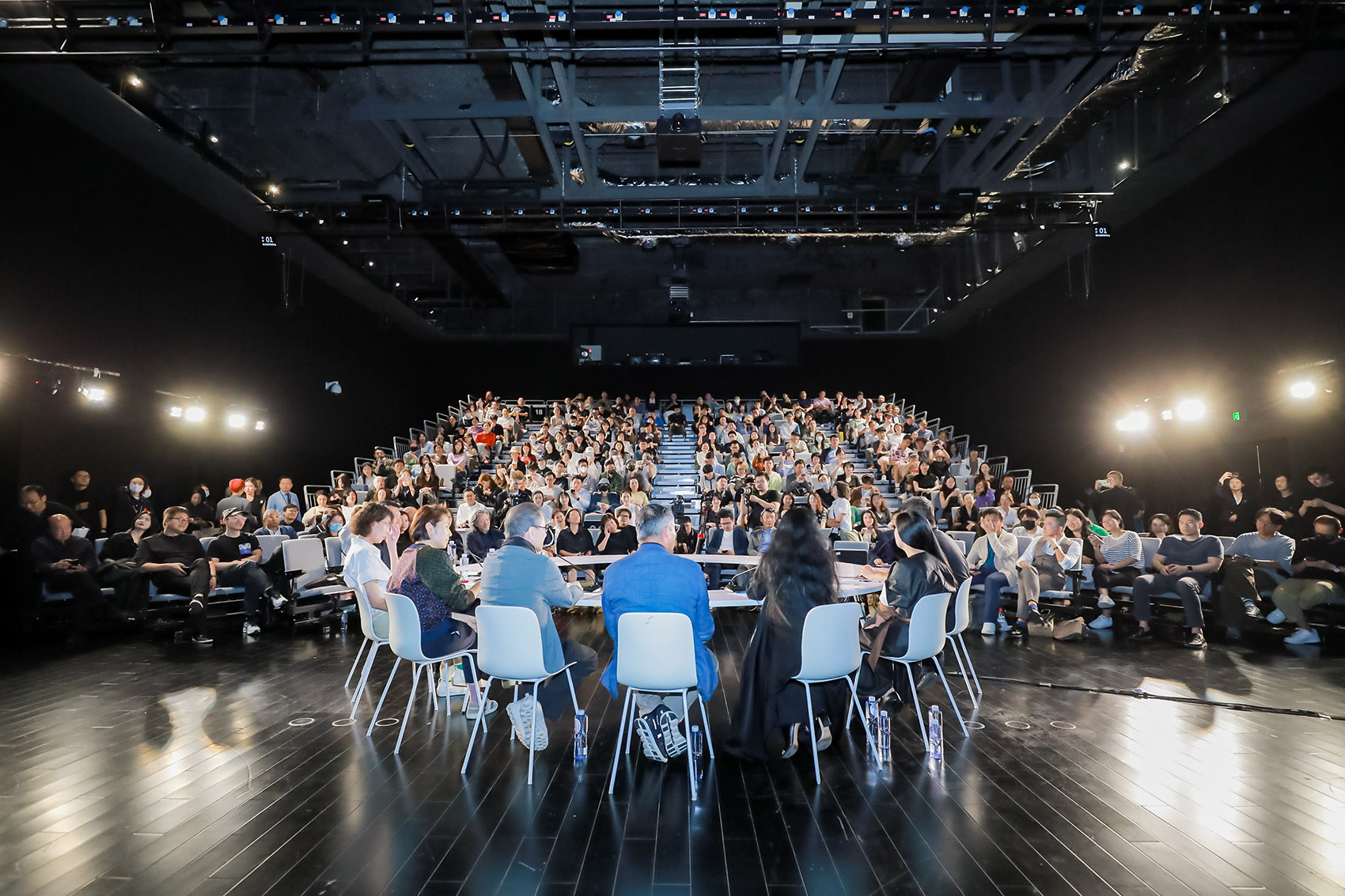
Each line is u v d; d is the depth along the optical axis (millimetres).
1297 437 8227
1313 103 7879
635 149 11141
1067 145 10625
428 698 4488
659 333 18641
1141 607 6246
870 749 3525
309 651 6027
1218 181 9359
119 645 6289
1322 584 5797
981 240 14891
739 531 8664
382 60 7398
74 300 8586
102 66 7535
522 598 3352
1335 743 3562
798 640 3322
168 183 10164
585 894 2287
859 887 2318
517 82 8719
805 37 7910
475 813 2891
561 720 4156
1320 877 2352
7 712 4293
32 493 6828
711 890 2307
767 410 16031
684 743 3438
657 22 6742
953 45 7195
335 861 2506
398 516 4828
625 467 12188
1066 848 2559
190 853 2562
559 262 15109
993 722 3969
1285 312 8312
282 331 12953
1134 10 6621
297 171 11055
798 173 11461
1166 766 3309
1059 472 13414
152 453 9836
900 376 18969
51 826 2785
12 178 7781
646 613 3082
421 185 11969
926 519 3797
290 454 13148
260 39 6906
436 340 19156
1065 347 13250
